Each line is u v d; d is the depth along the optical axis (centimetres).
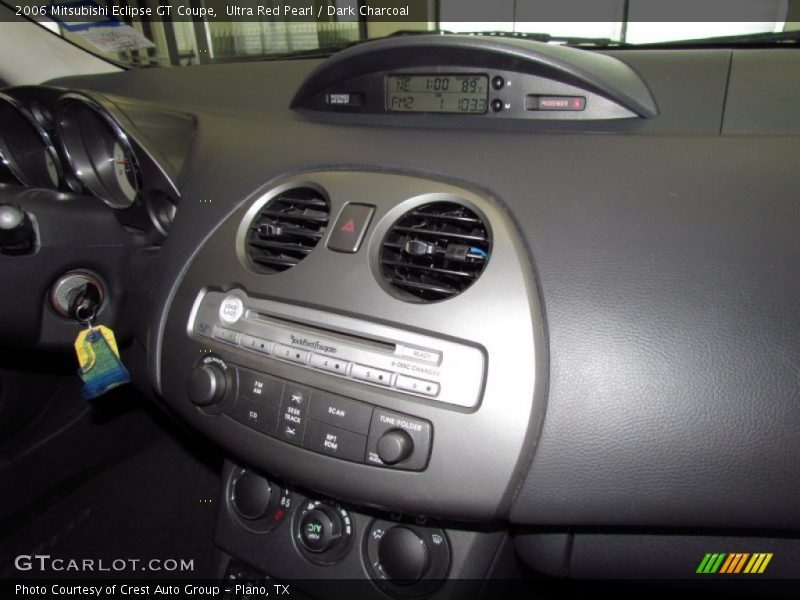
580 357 65
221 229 86
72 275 95
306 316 76
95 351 93
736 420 63
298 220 83
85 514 142
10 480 130
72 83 131
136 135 95
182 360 83
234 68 111
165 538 136
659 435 64
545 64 79
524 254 70
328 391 72
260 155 91
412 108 89
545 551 88
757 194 68
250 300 80
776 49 79
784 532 76
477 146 81
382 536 91
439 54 85
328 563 94
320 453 72
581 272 68
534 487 66
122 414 151
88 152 105
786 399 62
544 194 73
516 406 65
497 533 89
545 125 82
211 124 101
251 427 76
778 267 64
